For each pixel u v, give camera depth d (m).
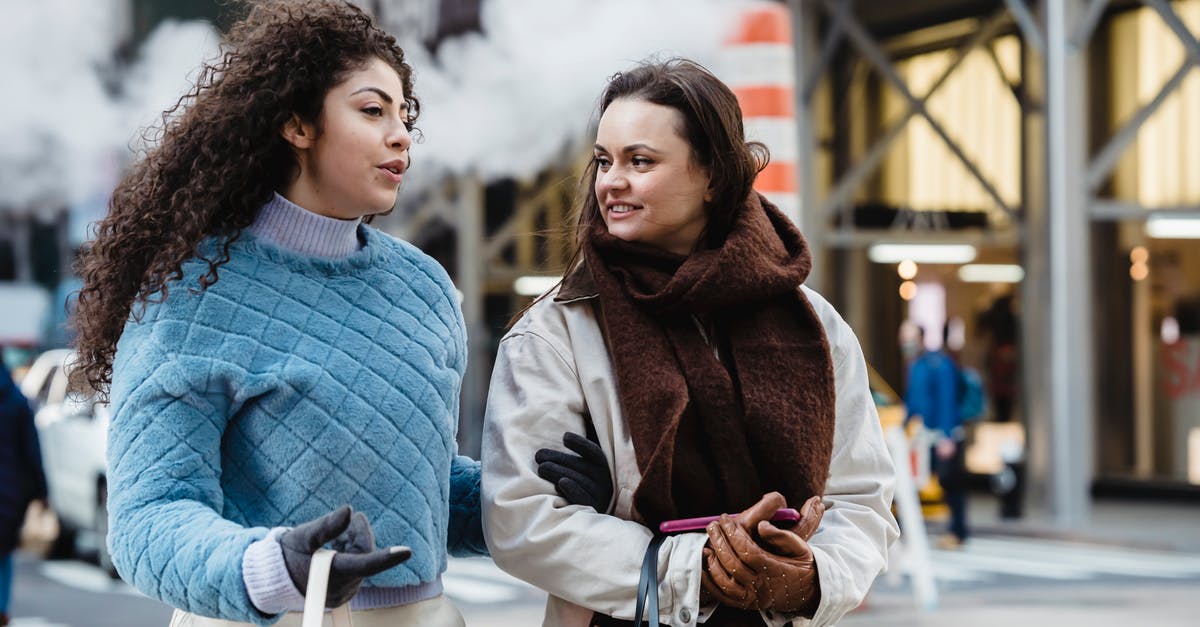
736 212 2.83
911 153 17.81
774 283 2.74
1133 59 17.22
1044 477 16.56
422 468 2.61
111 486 2.41
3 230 19.36
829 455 2.77
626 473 2.72
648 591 2.58
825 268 18.94
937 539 14.59
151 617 9.73
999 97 16.98
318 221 2.62
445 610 2.71
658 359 2.70
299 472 2.48
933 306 18.52
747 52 7.54
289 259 2.59
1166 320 17.64
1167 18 15.13
